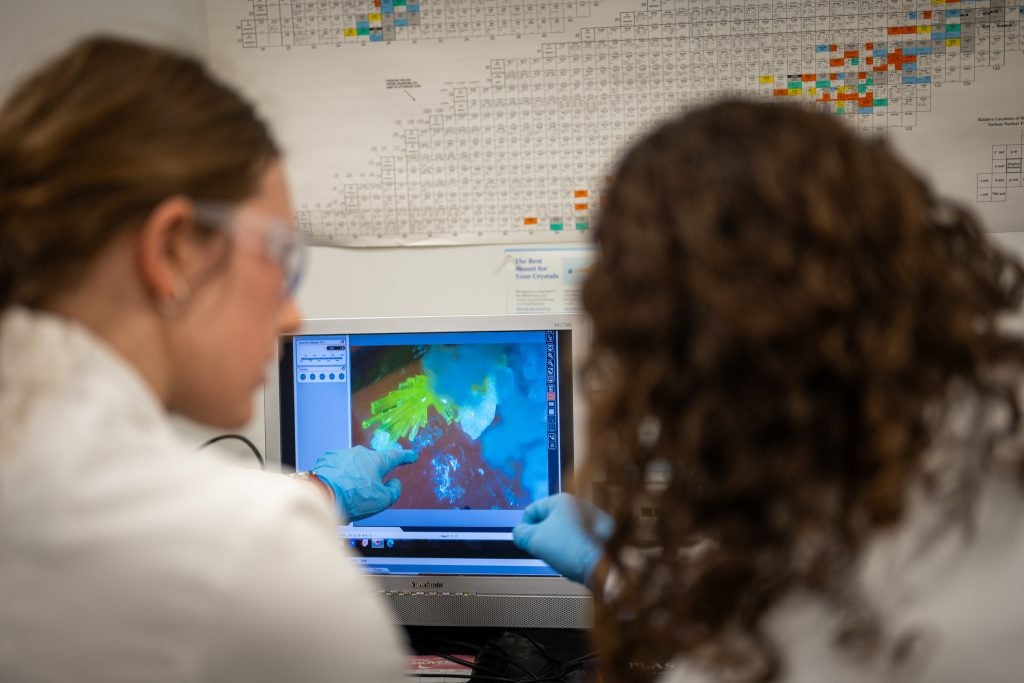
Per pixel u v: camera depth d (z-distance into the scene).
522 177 1.43
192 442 1.42
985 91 1.36
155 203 0.52
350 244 1.46
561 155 1.42
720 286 0.47
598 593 0.67
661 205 0.51
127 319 0.54
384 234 1.46
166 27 1.44
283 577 0.51
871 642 0.47
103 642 0.47
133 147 0.51
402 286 1.47
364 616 0.54
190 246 0.54
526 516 1.06
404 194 1.45
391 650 0.56
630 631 0.61
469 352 1.12
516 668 1.11
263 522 0.51
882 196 0.49
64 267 0.51
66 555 0.47
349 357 1.14
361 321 1.13
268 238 0.59
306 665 0.51
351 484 1.06
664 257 0.49
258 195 0.59
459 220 1.45
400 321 1.12
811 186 0.48
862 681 0.47
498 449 1.12
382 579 1.14
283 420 1.15
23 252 0.49
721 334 0.48
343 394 1.14
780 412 0.48
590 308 0.55
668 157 0.52
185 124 0.54
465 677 1.07
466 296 1.46
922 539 0.49
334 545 0.57
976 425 0.51
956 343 0.49
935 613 0.47
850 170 0.50
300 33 1.44
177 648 0.48
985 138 1.37
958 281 0.51
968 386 0.51
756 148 0.50
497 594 1.12
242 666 0.49
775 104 0.54
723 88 1.39
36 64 0.59
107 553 0.48
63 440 0.49
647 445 0.54
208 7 1.44
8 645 0.47
